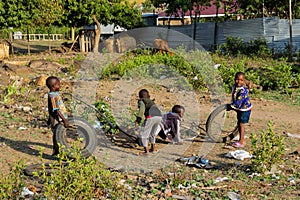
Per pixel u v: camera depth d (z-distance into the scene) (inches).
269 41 1023.6
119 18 1073.5
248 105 312.5
